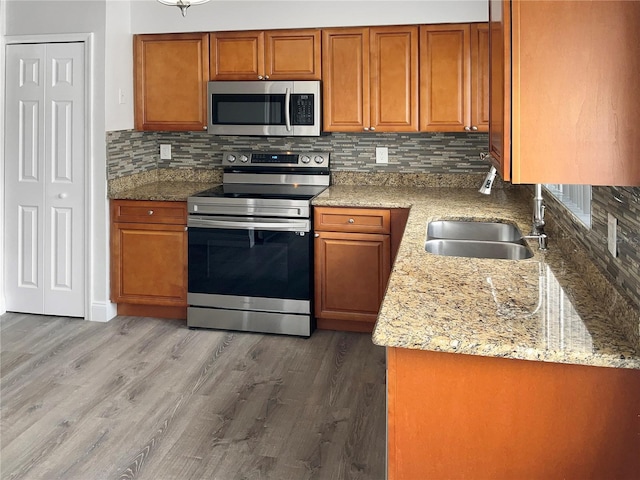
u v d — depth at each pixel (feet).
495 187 14.05
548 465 4.95
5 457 8.17
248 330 13.25
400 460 5.20
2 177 14.21
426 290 6.23
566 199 8.74
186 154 15.55
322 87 13.64
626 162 4.85
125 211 13.70
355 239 12.74
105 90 13.30
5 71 13.92
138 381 10.66
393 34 13.16
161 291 13.80
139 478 7.73
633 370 4.71
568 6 4.82
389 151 14.60
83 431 8.90
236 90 13.78
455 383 5.03
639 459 4.79
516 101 4.96
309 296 12.91
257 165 14.90
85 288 13.98
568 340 4.82
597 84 4.84
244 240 13.00
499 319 5.32
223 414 9.46
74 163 13.71
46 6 13.50
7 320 13.98
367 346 12.43
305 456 8.28
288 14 13.47
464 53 12.89
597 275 5.94
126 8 14.01
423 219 10.39
